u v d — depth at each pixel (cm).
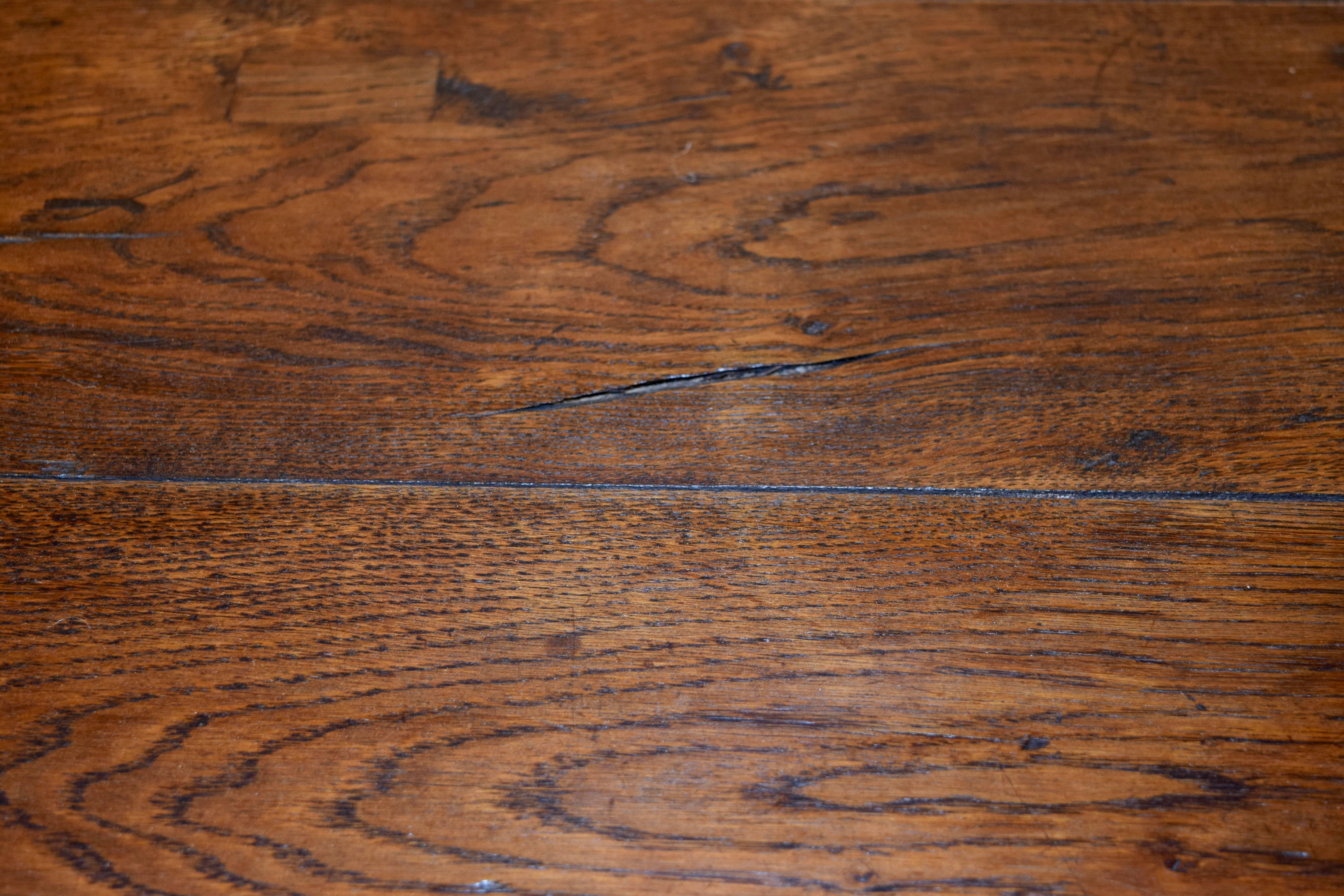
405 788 37
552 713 38
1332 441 41
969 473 40
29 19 47
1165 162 45
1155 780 38
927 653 39
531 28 47
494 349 42
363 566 39
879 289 43
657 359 42
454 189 44
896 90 46
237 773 37
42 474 40
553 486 40
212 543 39
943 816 37
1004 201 44
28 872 37
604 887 37
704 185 44
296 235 43
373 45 46
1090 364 42
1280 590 39
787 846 37
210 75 46
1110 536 40
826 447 41
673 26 47
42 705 38
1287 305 42
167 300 42
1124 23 47
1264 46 47
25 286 42
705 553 40
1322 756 38
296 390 41
